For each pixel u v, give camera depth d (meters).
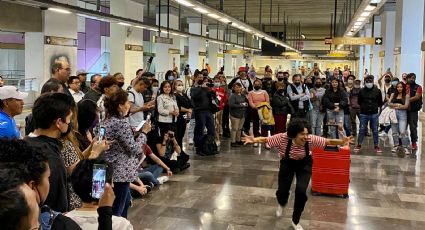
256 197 6.06
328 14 26.75
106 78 5.10
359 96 9.41
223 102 10.91
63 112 2.54
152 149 7.06
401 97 9.36
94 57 24.62
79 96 6.52
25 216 1.21
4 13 12.98
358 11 11.77
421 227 4.97
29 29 13.98
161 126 7.50
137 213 5.29
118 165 3.87
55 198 2.33
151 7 24.53
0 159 1.64
